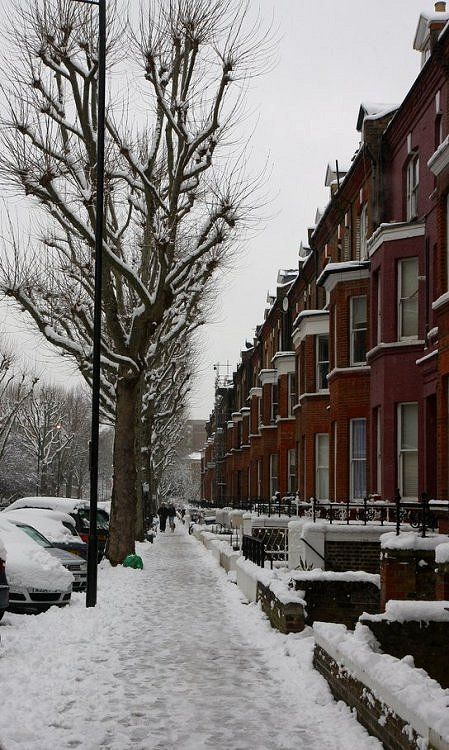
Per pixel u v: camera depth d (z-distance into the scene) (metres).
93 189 21.06
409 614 8.89
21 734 7.04
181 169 21.86
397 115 23.44
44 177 20.06
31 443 79.56
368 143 25.09
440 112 20.48
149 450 46.44
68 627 12.60
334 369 26.83
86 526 24.86
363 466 26.09
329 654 8.81
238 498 62.75
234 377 79.50
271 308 55.25
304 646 10.81
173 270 22.78
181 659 10.70
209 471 113.00
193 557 31.05
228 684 9.27
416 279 22.34
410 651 8.85
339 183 32.16
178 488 138.00
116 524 24.52
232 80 21.02
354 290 26.67
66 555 18.06
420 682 6.49
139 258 30.92
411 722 5.84
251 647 11.63
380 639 8.84
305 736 7.24
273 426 49.72
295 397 42.50
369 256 24.41
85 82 21.39
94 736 7.14
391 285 22.56
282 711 8.12
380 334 23.16
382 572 13.53
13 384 86.19
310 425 33.06
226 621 14.26
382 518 19.94
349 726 7.30
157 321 23.62
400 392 22.12
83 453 96.69
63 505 25.03
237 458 71.69
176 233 23.88
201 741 7.09
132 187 24.06
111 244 23.97
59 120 21.05
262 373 50.53
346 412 26.39
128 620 14.12
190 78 21.81
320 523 18.98
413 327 22.39
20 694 8.40
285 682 9.32
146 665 10.27
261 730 7.44
